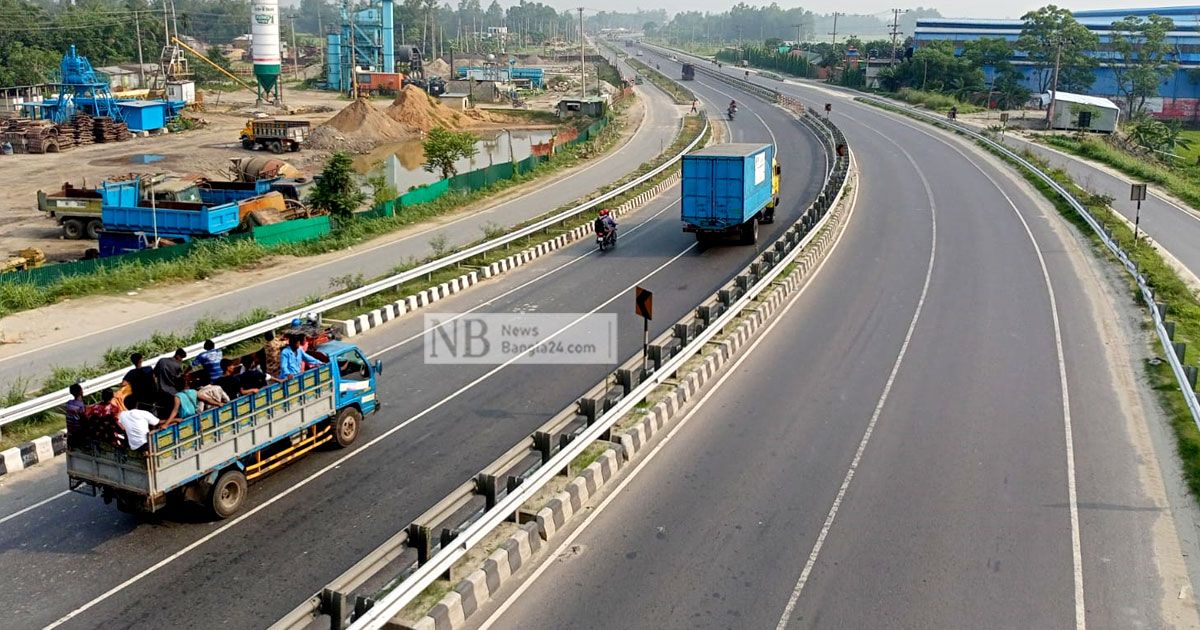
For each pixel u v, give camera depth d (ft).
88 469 45.39
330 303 82.12
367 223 123.34
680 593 39.70
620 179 168.76
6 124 205.36
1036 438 56.49
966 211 135.74
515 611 38.50
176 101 247.50
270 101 316.19
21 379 66.74
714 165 108.17
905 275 98.37
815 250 104.53
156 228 110.83
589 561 42.42
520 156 220.84
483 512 43.01
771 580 40.68
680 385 62.49
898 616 37.93
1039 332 78.48
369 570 35.50
